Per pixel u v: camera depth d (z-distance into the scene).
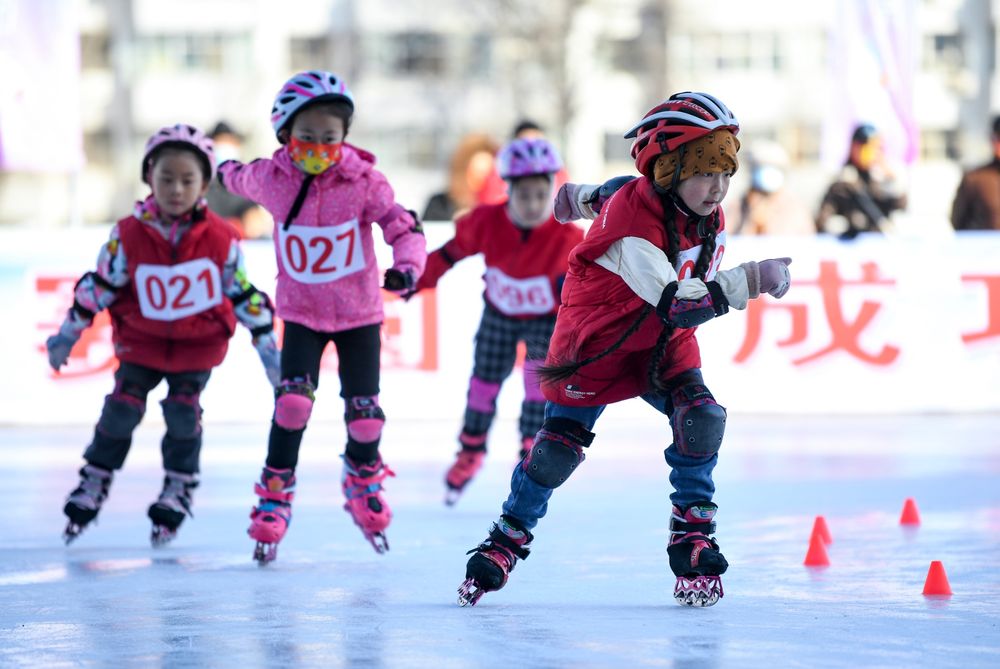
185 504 10.20
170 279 9.92
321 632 6.91
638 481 13.37
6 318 17.98
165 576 8.74
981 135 71.62
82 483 10.16
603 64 69.81
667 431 17.64
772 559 9.12
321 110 9.23
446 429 17.59
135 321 10.07
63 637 6.86
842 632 6.81
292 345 9.46
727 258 18.62
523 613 7.39
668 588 8.15
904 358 18.84
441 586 8.30
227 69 72.50
